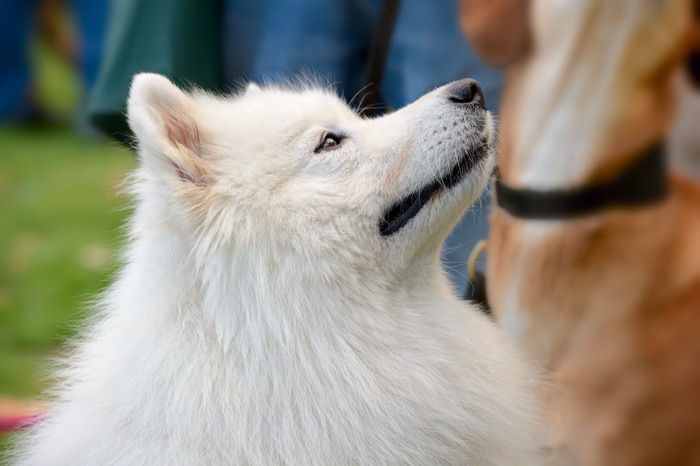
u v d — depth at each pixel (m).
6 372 8.50
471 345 4.73
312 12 6.16
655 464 5.20
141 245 4.60
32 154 18.41
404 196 4.54
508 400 4.73
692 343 5.15
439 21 5.91
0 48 20.75
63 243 12.61
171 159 4.34
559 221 5.24
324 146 4.58
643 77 5.06
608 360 5.24
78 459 4.24
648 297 5.20
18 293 10.64
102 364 4.42
